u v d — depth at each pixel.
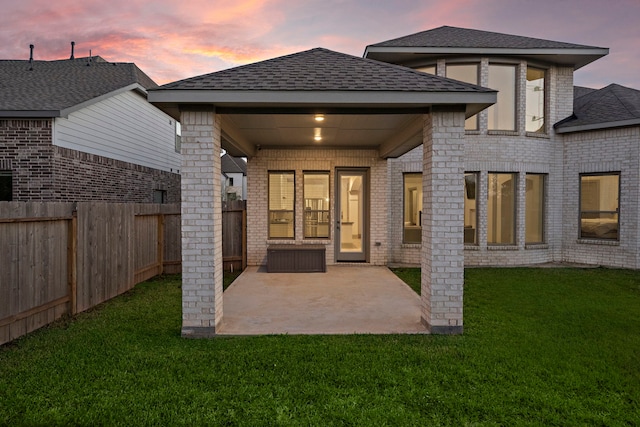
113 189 10.70
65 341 4.42
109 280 6.50
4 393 3.19
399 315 5.57
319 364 3.78
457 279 4.81
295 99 4.60
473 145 10.40
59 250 5.30
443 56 10.39
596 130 10.28
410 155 10.71
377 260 9.91
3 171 8.08
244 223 9.77
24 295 4.64
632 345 4.31
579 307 5.95
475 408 2.98
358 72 5.14
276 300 6.43
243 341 4.45
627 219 9.81
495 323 5.15
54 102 8.61
